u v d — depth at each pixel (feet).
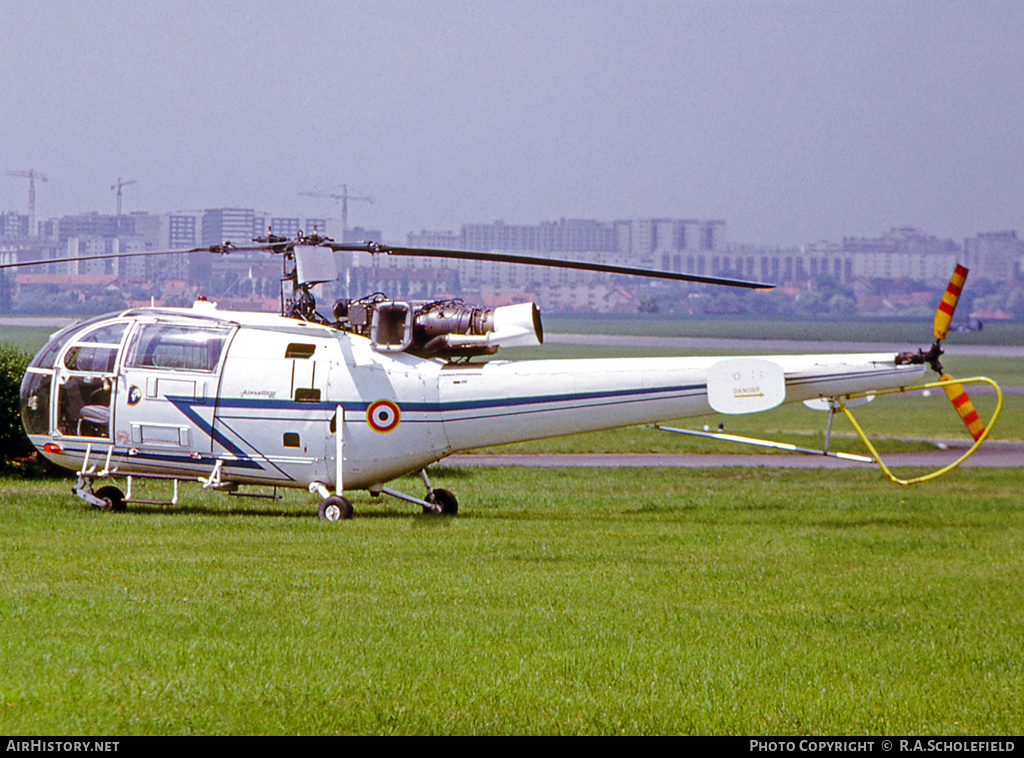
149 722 77.46
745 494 233.55
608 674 92.38
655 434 392.88
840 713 85.81
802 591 131.44
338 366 180.75
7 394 239.91
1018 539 174.91
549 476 268.41
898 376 182.29
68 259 162.30
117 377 183.62
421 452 183.01
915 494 239.30
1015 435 409.49
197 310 189.06
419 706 83.35
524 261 165.99
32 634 96.43
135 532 158.10
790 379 181.88
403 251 172.14
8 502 188.03
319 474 182.09
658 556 151.94
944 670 98.48
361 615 109.70
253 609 110.22
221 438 181.37
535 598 121.49
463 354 184.85
